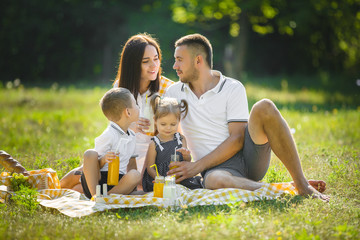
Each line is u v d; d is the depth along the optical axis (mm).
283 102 15695
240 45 24750
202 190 4660
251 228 3430
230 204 3984
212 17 26766
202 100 5262
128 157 5168
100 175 4957
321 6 24688
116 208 4211
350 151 7055
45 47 29312
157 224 3605
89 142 8258
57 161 6336
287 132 4617
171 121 5223
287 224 3566
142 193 4965
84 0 29125
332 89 20812
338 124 10297
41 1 28688
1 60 28688
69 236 3398
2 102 14641
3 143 8375
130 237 3332
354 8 25672
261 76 30156
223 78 5324
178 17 25781
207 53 5281
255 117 4660
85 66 30281
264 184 4672
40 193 4727
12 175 4914
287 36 31047
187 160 5172
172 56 27484
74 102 15445
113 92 5070
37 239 3336
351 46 29625
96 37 30031
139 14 28203
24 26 28641
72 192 4676
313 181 4836
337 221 3748
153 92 5676
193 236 3287
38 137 8961
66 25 29672
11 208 4191
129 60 5531
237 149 5059
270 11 25234
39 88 21281
